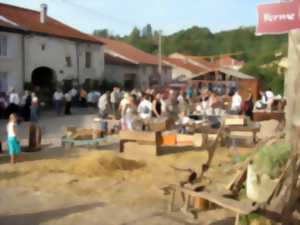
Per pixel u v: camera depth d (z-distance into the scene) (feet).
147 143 42.63
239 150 43.68
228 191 21.13
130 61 169.78
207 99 78.13
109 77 158.40
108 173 33.94
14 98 81.20
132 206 25.89
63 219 23.56
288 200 18.58
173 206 25.09
